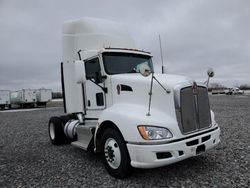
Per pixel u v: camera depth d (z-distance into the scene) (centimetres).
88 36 661
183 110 439
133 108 477
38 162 610
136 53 625
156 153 406
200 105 473
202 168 497
